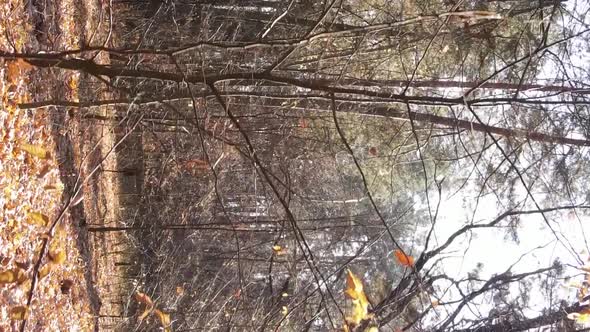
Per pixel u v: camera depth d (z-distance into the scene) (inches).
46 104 187.9
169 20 400.8
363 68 321.7
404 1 296.5
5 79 228.5
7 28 229.3
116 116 374.9
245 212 438.0
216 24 398.0
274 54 349.1
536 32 304.5
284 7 359.6
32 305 241.1
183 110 358.9
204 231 404.2
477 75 279.3
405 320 284.5
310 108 284.0
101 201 376.5
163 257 411.8
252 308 289.9
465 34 282.4
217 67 341.1
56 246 272.8
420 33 306.0
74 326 303.1
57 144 288.7
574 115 240.8
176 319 332.5
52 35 283.6
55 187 269.9
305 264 355.9
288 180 187.2
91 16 364.8
